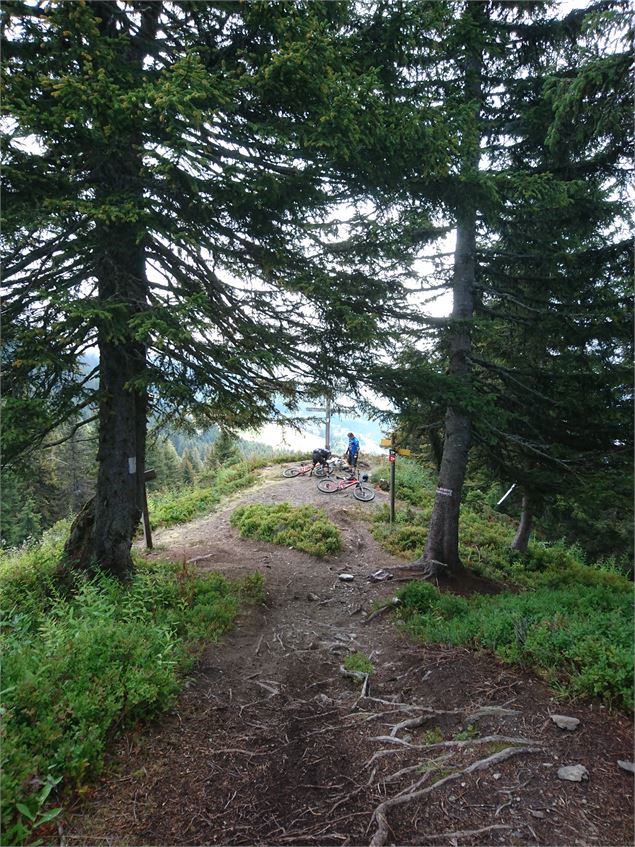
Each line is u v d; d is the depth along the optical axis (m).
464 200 6.86
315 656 5.81
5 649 4.17
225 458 32.41
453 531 9.52
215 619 6.35
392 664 5.43
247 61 5.39
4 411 4.47
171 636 5.56
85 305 4.67
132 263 6.41
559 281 8.29
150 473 7.98
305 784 3.21
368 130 5.41
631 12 5.46
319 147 5.33
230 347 6.22
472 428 9.51
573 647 4.36
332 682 5.05
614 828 2.60
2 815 2.49
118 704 3.52
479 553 12.02
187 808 2.93
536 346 9.30
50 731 3.06
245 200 5.38
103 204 5.01
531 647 4.66
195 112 4.31
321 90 4.86
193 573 8.21
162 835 2.69
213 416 7.02
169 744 3.60
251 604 7.47
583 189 7.89
